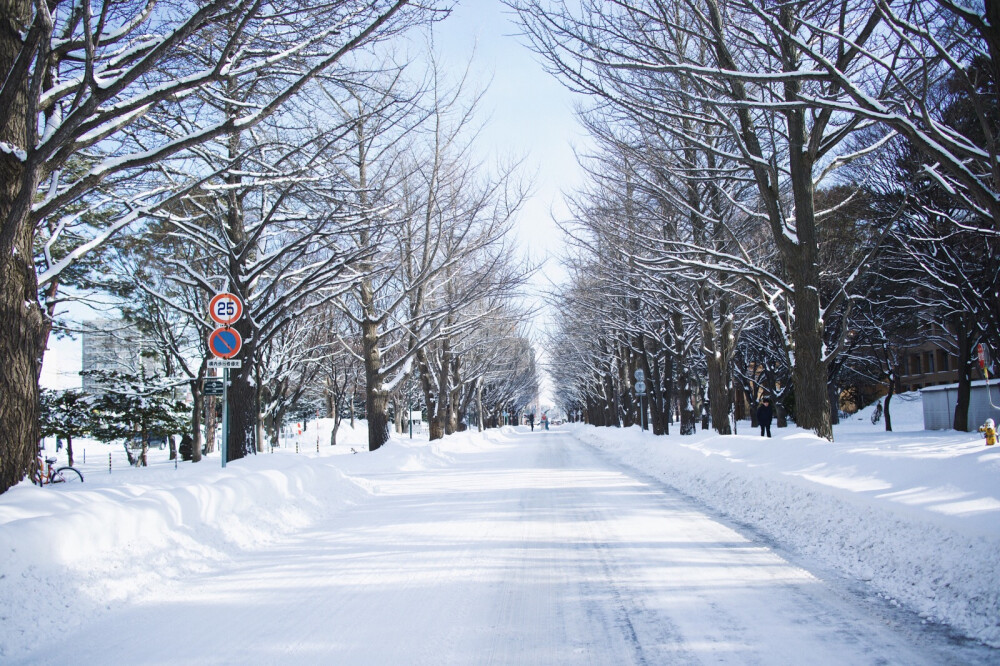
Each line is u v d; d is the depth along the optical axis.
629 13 13.55
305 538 8.97
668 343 30.81
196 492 8.55
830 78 9.00
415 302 26.05
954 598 5.32
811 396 13.69
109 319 31.84
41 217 7.91
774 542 8.02
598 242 24.09
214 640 4.97
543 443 39.53
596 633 4.98
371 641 4.88
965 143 10.44
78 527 6.34
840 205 14.54
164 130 12.41
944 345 36.97
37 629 5.13
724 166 17.94
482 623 5.24
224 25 8.55
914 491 7.62
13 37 7.73
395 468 19.11
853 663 4.30
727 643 4.70
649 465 18.39
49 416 28.47
